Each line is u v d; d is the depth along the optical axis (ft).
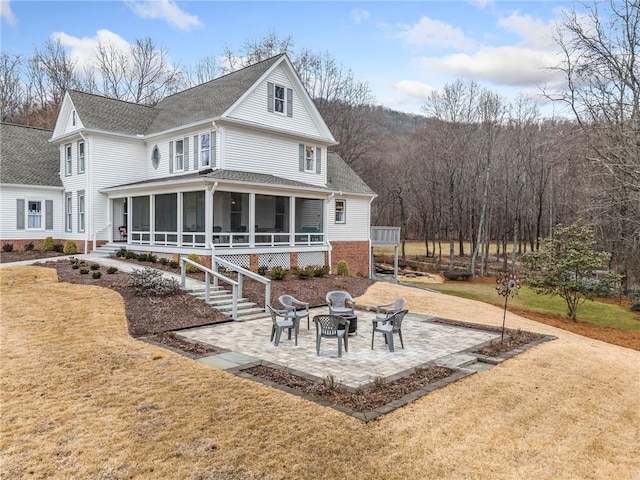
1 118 126.82
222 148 62.64
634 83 48.91
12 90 130.41
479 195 121.49
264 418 18.49
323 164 80.23
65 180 76.84
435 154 130.21
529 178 117.50
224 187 55.01
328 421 18.38
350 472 14.97
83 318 33.40
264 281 42.98
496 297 75.36
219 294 44.09
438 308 51.78
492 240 175.73
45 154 82.43
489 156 112.27
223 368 25.13
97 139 70.23
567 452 17.30
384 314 36.06
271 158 70.28
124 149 73.51
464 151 120.26
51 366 23.97
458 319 45.65
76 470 14.66
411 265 122.93
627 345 45.91
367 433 17.53
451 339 35.22
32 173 76.02
